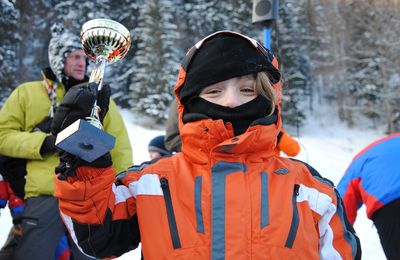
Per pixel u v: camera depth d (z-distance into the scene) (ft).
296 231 4.18
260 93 4.60
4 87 57.06
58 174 3.69
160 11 82.07
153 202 4.31
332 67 103.71
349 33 104.27
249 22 86.33
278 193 4.38
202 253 4.02
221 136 4.41
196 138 4.56
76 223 3.92
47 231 7.72
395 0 98.12
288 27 91.56
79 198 3.70
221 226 4.10
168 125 10.73
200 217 4.20
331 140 83.15
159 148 14.78
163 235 4.13
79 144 3.31
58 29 8.68
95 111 3.57
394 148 8.03
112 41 3.94
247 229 4.09
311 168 5.07
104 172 3.76
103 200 3.84
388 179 7.79
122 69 88.12
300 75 84.38
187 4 98.78
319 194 4.62
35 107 8.36
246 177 4.41
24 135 7.89
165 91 78.43
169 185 4.42
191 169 4.58
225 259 3.96
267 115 4.66
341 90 100.48
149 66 79.20
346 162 42.78
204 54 4.60
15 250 7.80
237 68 4.44
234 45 4.58
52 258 7.73
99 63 3.93
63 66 8.41
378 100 96.32
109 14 85.97
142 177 4.52
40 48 65.82
